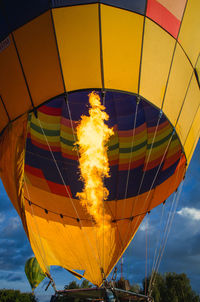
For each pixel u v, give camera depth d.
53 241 10.82
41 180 11.84
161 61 7.77
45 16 7.18
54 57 7.31
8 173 7.85
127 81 7.48
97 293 8.47
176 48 7.96
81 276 10.52
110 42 7.29
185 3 7.87
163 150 11.30
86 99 12.31
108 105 12.31
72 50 7.28
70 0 7.09
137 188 12.16
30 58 7.41
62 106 12.15
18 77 7.54
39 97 7.44
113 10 7.18
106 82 7.39
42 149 12.13
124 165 12.58
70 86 7.36
